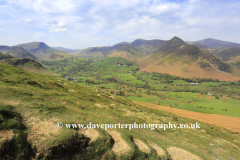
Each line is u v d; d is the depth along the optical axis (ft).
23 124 59.47
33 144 52.31
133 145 75.82
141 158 71.67
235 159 101.55
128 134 86.99
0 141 46.03
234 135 182.50
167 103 521.65
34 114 69.26
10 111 60.80
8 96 78.79
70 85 219.61
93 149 64.44
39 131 58.90
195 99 613.52
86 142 65.62
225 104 525.75
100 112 122.42
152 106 408.67
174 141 110.83
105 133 76.69
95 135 71.46
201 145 117.29
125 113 143.74
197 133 146.51
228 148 120.37
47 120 68.49
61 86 174.29
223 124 273.13
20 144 49.65
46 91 131.03
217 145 123.03
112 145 72.54
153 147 86.63
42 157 51.49
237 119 318.65
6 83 107.86
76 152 60.29
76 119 81.10
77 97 152.25
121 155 67.46
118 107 178.60
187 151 93.76
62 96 132.67
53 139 56.08
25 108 71.67
